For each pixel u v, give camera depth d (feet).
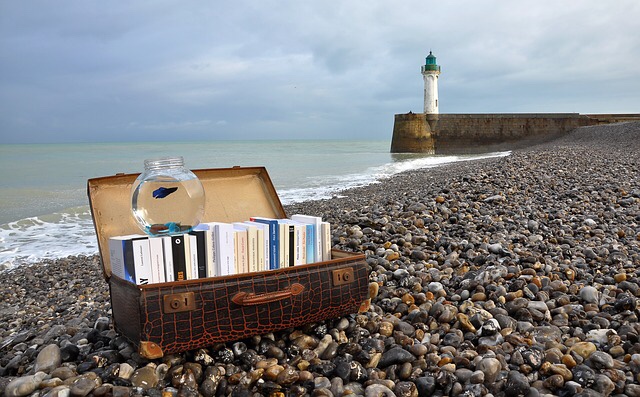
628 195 28.91
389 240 18.78
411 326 10.87
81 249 34.96
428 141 173.78
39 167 132.77
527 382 8.50
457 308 11.90
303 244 10.66
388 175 80.89
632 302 11.56
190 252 9.35
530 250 17.25
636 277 14.12
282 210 12.77
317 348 9.80
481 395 8.30
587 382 8.42
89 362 9.09
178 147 313.32
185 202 9.59
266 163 132.57
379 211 25.14
